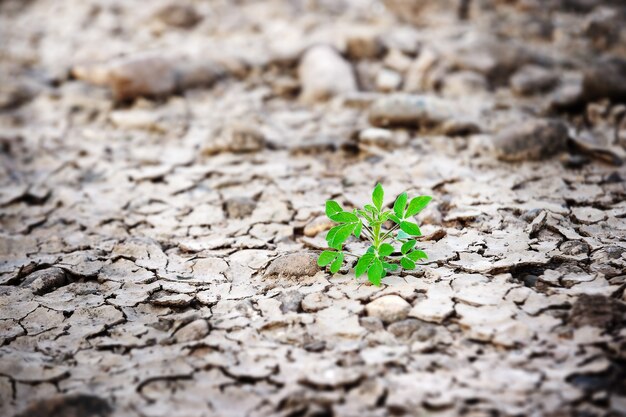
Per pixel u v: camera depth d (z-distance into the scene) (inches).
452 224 44.7
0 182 51.2
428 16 75.3
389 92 58.8
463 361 37.2
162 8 78.2
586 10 73.4
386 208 46.1
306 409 35.8
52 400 36.1
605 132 51.6
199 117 57.5
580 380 36.2
